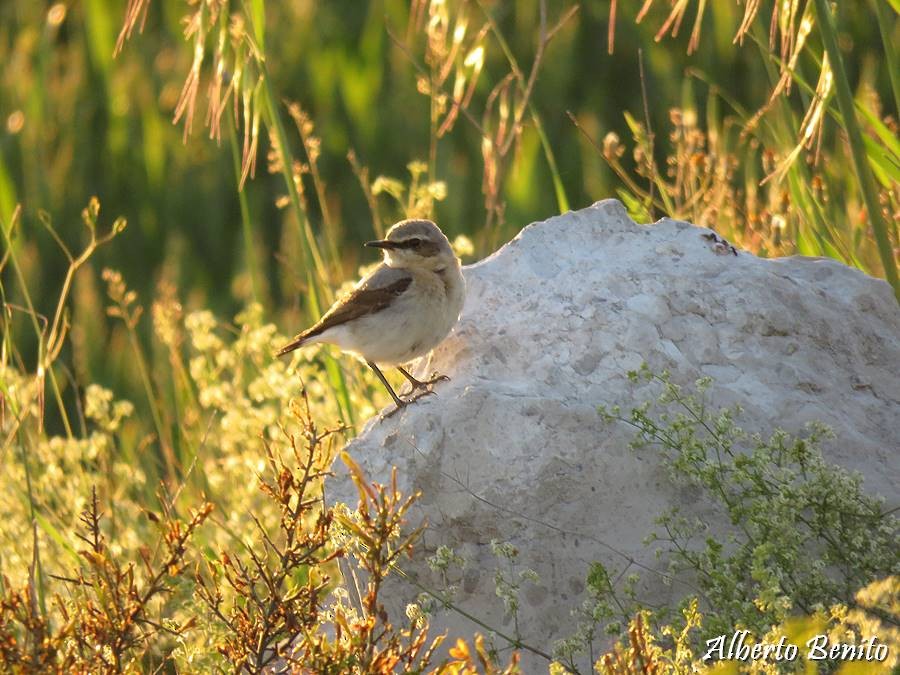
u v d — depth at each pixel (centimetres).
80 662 773
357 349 1134
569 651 805
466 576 905
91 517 912
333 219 2383
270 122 1309
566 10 2475
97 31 2480
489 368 1016
